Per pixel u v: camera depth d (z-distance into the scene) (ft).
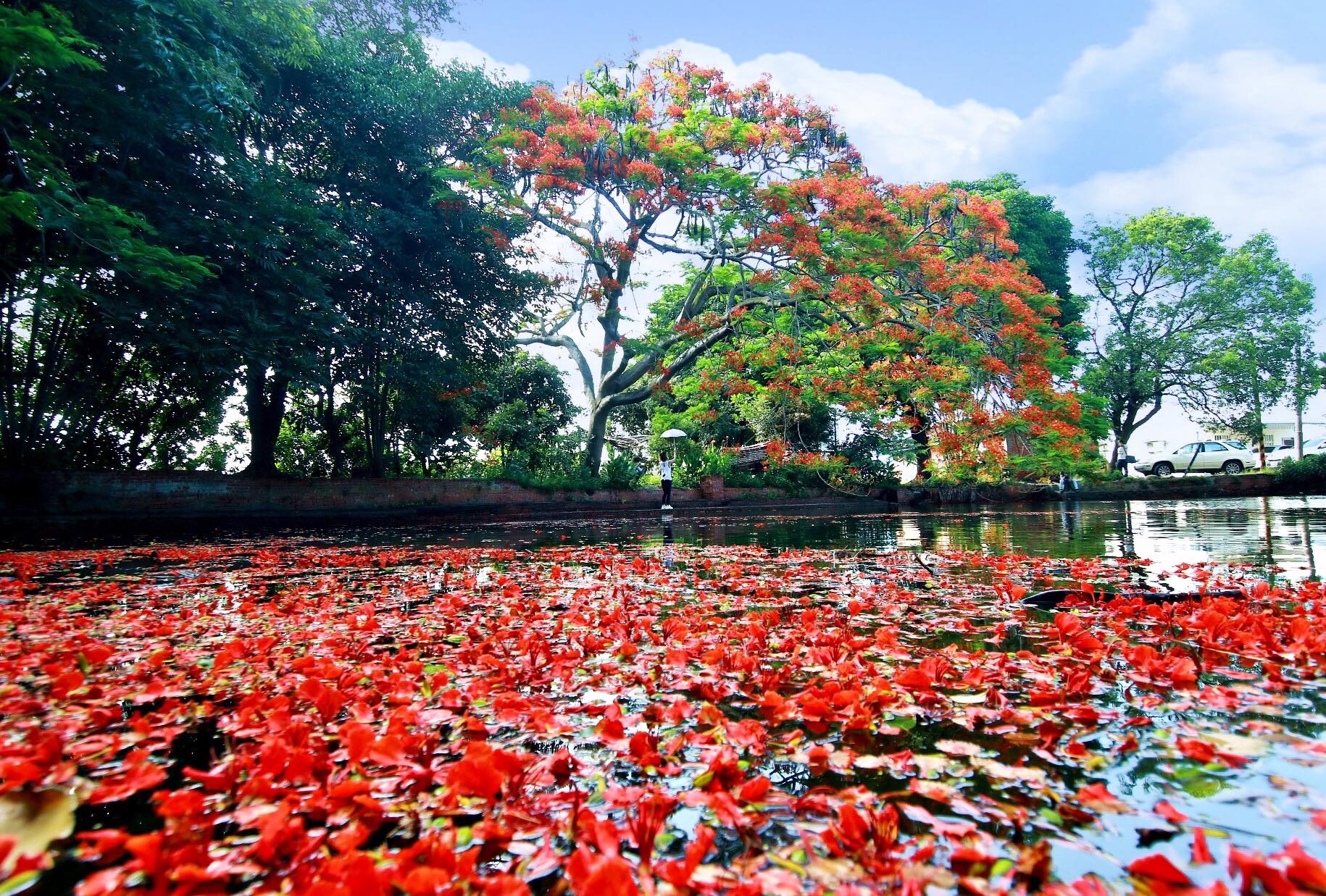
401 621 8.22
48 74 23.41
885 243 41.63
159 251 24.31
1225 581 9.93
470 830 2.80
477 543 22.21
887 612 8.23
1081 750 3.56
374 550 19.03
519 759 3.24
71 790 3.33
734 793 3.11
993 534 22.68
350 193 39.93
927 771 3.34
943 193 44.34
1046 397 38.68
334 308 37.63
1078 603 8.44
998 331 39.83
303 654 6.42
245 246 30.27
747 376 51.65
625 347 51.88
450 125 45.47
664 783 3.29
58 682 5.07
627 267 50.65
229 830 2.91
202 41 27.73
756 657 5.82
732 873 2.40
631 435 80.94
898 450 61.26
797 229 42.80
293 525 32.99
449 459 53.42
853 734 3.93
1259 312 75.97
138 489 31.91
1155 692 4.62
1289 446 101.40
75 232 22.84
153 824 3.02
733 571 13.05
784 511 51.47
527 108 44.80
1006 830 2.71
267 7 31.86
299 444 49.34
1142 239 77.77
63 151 27.07
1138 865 2.29
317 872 2.47
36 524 26.40
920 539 21.08
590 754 3.72
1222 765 3.33
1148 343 78.38
